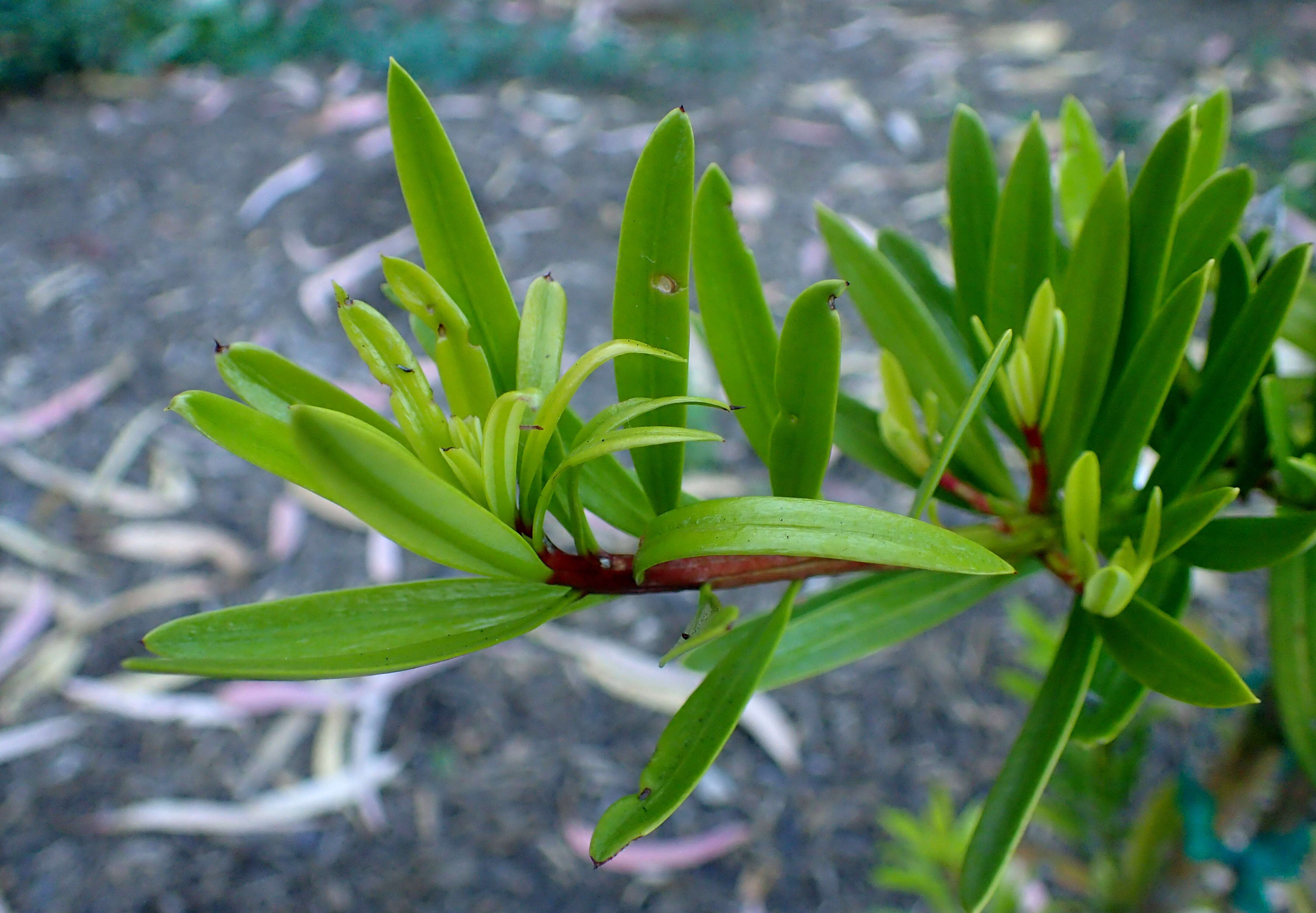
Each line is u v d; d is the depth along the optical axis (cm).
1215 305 29
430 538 22
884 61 220
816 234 164
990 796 26
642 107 200
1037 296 27
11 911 90
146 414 135
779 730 107
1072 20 230
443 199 25
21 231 164
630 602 118
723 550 22
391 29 216
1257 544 26
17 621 112
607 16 236
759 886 94
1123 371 29
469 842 97
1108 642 26
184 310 149
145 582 116
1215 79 195
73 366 141
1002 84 205
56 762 101
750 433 28
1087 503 26
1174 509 26
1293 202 150
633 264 25
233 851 95
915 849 71
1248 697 24
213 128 189
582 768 102
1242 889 44
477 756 104
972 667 111
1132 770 51
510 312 25
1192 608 111
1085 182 33
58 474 127
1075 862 64
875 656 113
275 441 24
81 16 200
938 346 31
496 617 25
